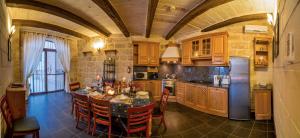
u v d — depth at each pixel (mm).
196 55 4707
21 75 5125
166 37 5699
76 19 3660
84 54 6371
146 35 5250
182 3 3059
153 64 5609
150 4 2725
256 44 4188
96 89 3566
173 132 3010
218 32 4125
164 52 5770
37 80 6121
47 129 3027
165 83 5469
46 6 3004
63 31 4836
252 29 4191
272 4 2945
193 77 5320
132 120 2314
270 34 4168
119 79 5566
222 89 3904
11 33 3395
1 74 2287
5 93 2668
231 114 3762
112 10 3145
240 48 4309
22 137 2660
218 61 4141
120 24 4039
